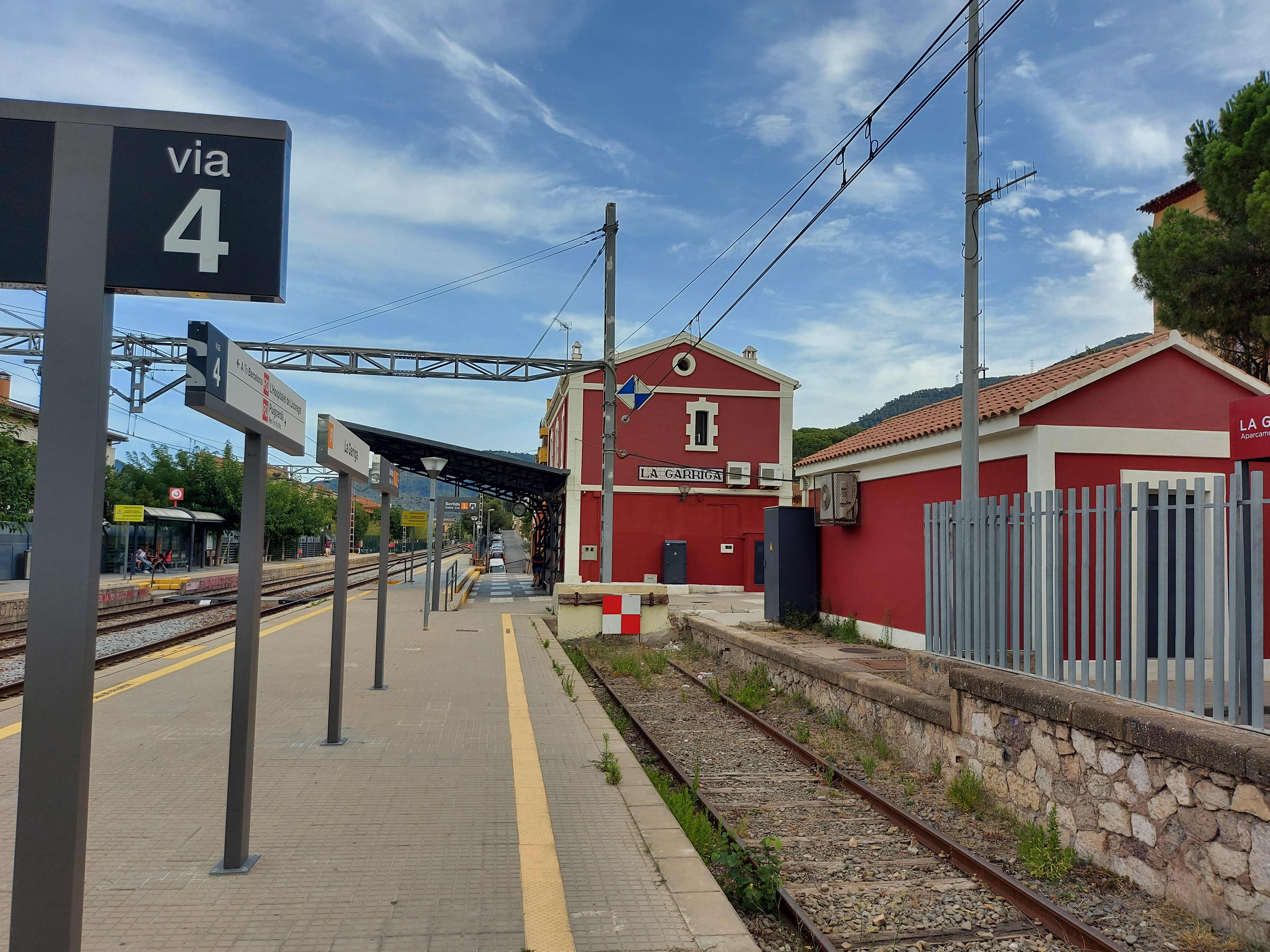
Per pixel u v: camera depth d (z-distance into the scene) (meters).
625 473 26.39
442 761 6.55
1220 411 9.69
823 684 9.94
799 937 4.26
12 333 17.00
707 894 4.17
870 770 7.23
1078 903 4.61
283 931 3.65
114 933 3.60
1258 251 12.54
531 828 5.02
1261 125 12.30
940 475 11.20
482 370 18.36
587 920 3.87
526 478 28.28
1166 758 4.64
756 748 8.42
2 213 2.87
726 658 14.24
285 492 49.22
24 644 14.45
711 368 27.06
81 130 2.90
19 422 19.08
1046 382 10.05
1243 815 4.13
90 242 2.84
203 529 42.41
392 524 94.69
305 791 5.68
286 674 10.55
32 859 2.62
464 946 3.56
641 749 8.38
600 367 18.80
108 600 22.66
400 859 4.50
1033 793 5.78
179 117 3.06
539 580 32.84
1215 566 4.71
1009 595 6.78
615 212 19.12
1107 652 5.54
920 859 5.34
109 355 2.87
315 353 17.61
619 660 13.64
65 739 2.64
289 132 3.15
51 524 2.67
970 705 6.61
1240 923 4.11
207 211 3.04
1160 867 4.65
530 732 7.64
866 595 13.11
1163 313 14.11
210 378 3.39
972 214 8.79
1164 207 24.59
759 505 26.78
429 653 12.94
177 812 5.18
